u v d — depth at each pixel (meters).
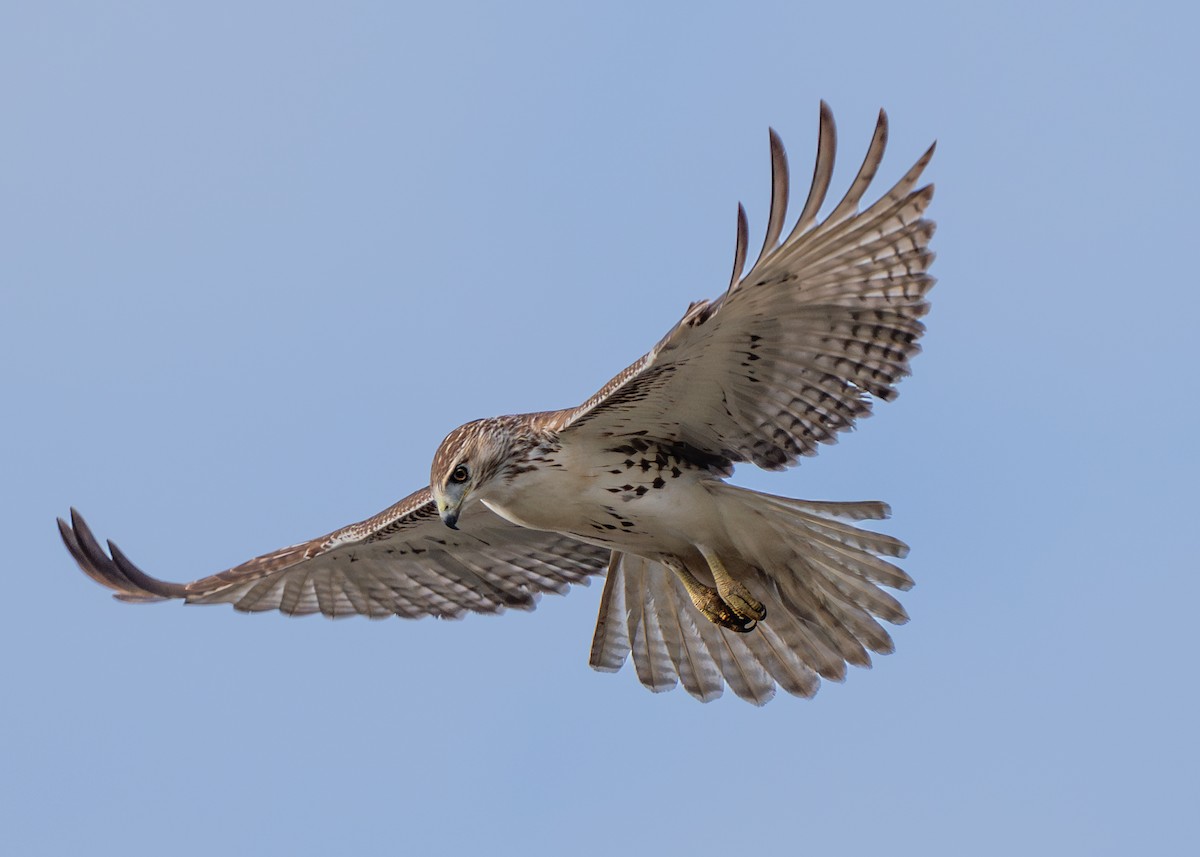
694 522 14.88
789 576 15.20
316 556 16.64
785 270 12.93
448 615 17.53
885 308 13.20
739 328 13.41
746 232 12.25
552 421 14.60
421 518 16.25
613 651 16.61
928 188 12.72
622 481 14.74
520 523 15.23
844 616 15.23
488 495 14.95
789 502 14.55
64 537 16.02
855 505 14.43
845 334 13.43
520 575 17.20
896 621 15.02
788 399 14.01
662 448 14.68
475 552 17.00
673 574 16.22
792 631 15.63
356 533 16.36
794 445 14.30
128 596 16.41
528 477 14.81
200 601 16.88
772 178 12.45
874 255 12.95
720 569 15.04
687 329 13.13
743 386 13.98
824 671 15.62
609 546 15.43
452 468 14.80
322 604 17.39
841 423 13.98
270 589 17.14
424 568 17.17
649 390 14.02
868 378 13.61
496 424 14.93
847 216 12.69
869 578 14.92
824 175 12.48
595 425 14.46
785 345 13.61
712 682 16.27
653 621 16.42
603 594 16.55
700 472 14.77
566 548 16.97
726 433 14.44
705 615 15.25
